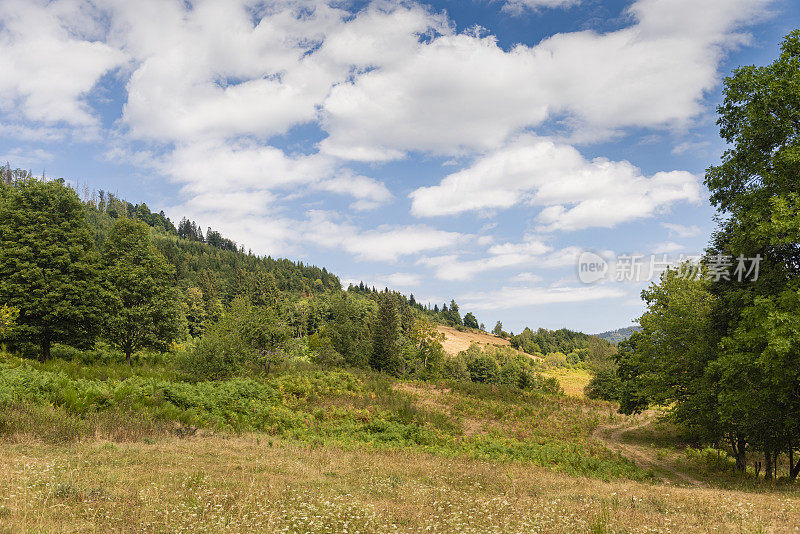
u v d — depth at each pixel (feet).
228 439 59.00
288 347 123.65
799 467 66.90
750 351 54.03
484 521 27.09
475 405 126.11
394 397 114.93
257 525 22.29
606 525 26.86
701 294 83.76
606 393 201.26
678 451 104.47
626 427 132.16
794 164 49.19
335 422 84.12
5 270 97.30
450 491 37.27
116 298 112.68
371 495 34.06
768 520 28.91
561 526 26.27
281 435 69.92
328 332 203.41
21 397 54.34
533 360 450.30
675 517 29.84
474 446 81.30
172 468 36.99
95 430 48.83
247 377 102.47
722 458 93.35
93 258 111.86
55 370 81.71
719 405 66.39
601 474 68.80
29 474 29.25
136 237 126.21
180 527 21.04
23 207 104.27
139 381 80.07
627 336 119.96
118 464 36.45
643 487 50.49
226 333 113.39
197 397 75.56
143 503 25.32
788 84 49.06
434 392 140.97
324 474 42.42
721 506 33.35
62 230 105.91
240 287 451.53
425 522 25.82
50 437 43.73
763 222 48.70
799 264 56.13
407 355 253.44
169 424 59.00
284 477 37.73
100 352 123.95
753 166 55.57
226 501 27.27
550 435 103.60
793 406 56.08
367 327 275.39
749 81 53.98
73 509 23.31
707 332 74.02
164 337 122.93
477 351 338.34
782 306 48.26
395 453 63.87
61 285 100.78
